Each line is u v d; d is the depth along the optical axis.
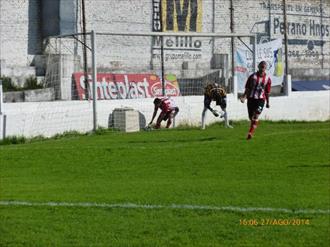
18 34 97.19
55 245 21.02
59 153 41.53
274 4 117.50
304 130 53.25
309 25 122.25
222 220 23.59
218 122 67.56
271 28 117.12
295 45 120.00
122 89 88.94
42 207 25.94
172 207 25.52
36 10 98.94
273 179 31.70
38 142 51.56
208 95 60.50
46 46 98.25
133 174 34.06
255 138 46.25
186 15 108.50
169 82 94.56
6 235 22.12
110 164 37.31
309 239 21.33
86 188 30.09
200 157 38.69
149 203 26.33
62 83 89.00
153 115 62.44
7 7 96.38
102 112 62.53
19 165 38.00
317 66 123.19
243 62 87.38
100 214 24.70
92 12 100.38
